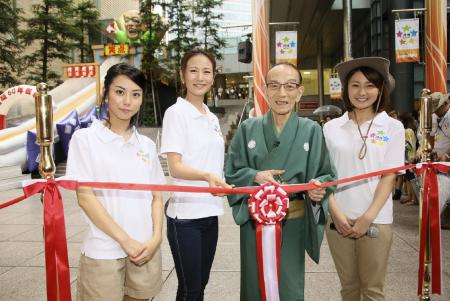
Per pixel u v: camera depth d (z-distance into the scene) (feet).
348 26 38.52
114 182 6.36
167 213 7.75
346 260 7.93
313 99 111.65
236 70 119.24
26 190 5.92
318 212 7.13
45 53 67.21
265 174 6.97
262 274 7.07
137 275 6.65
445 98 16.48
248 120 7.74
